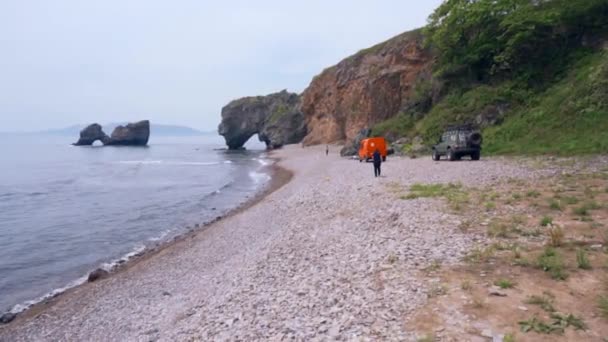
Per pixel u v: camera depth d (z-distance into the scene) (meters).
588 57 35.75
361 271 8.84
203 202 34.97
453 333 5.64
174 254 18.36
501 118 37.59
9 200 39.31
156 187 46.72
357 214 15.58
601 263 7.62
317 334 6.37
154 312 10.97
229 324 7.62
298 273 9.81
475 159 30.86
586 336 5.30
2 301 15.24
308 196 23.84
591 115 28.28
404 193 18.03
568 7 39.09
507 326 5.68
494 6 44.34
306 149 88.00
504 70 42.16
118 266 18.45
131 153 126.00
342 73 86.12
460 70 47.84
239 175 55.28
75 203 36.97
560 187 15.43
